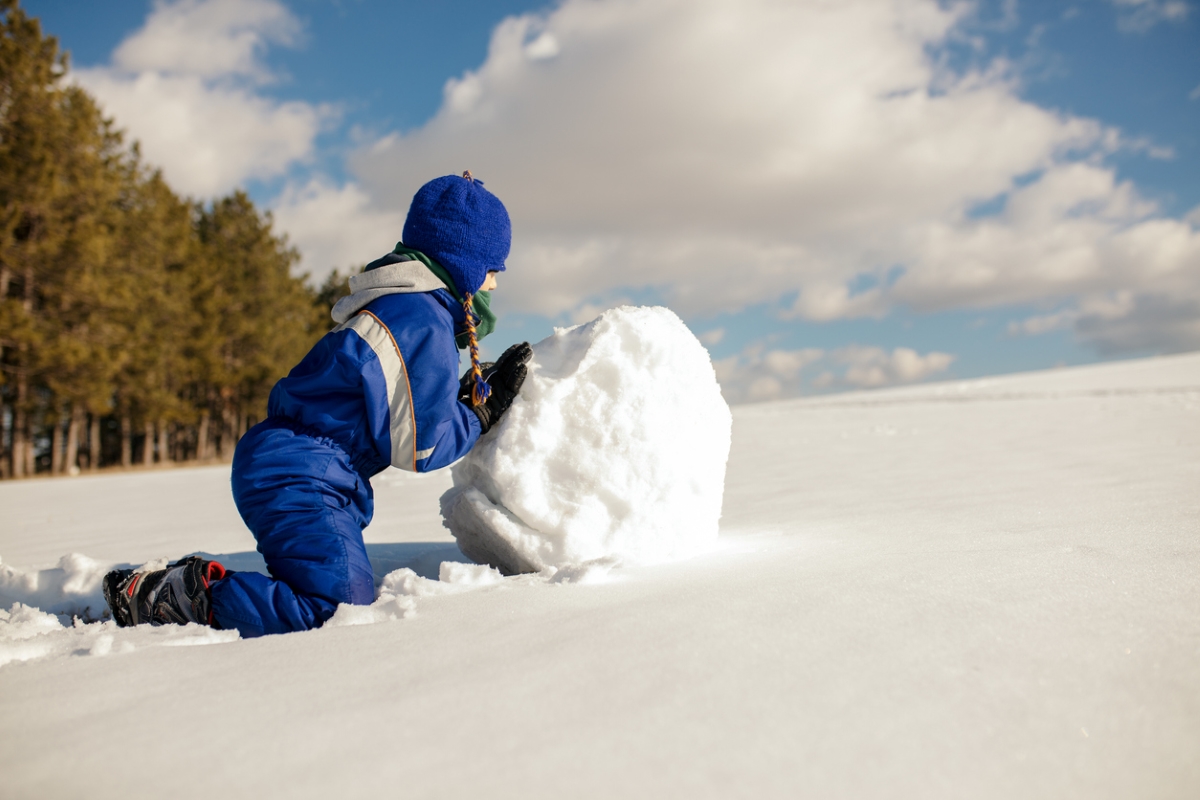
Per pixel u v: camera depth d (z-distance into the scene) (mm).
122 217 20531
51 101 17750
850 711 786
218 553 2527
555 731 771
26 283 17688
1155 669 866
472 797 657
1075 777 674
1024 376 20172
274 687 948
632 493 1703
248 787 691
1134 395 11172
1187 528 1702
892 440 6340
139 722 851
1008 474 3328
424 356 1595
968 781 667
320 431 1590
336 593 1461
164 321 22672
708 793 649
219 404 29453
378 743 767
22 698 945
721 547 1882
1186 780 672
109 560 2445
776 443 6973
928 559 1467
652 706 814
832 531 2055
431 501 4000
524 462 1697
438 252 1735
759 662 920
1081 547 1521
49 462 27406
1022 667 880
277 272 30312
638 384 1753
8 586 1809
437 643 1100
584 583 1476
